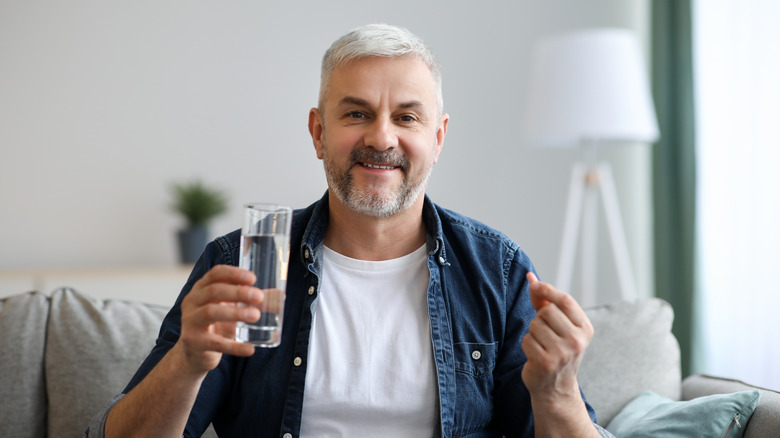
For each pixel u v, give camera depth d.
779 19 3.06
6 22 3.51
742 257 3.25
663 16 3.59
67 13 3.58
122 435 1.20
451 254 1.45
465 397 1.35
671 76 3.59
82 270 3.34
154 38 3.67
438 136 1.46
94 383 1.61
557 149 4.04
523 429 1.35
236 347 1.04
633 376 1.69
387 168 1.33
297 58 3.81
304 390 1.30
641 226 4.04
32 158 3.54
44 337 1.66
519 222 4.00
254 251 1.03
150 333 1.69
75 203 3.58
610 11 4.04
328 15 3.84
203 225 3.47
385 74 1.33
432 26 3.93
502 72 3.99
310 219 1.42
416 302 1.39
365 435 1.30
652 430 1.48
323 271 1.40
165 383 1.13
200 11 3.71
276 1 3.79
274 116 3.79
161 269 3.29
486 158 3.98
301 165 3.81
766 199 3.12
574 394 1.20
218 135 3.73
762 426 1.42
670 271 3.57
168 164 3.68
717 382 1.67
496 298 1.42
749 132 3.20
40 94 3.55
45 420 1.63
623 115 2.98
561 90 3.02
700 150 3.49
